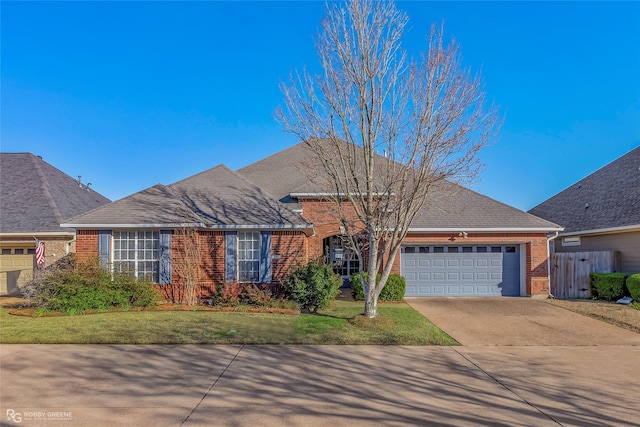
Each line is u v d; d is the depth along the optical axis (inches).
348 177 470.3
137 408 228.1
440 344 381.1
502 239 676.7
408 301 629.9
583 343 393.1
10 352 333.4
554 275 698.2
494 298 665.0
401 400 244.5
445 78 439.2
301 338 386.9
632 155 853.2
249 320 459.8
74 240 735.1
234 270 590.2
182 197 643.5
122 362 310.8
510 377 290.8
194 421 212.4
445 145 441.1
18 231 700.7
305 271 550.9
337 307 562.9
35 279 531.8
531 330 444.5
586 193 895.1
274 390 258.1
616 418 222.7
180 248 571.5
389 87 449.1
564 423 215.9
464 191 743.1
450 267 690.8
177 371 292.0
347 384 270.5
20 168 851.4
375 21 446.6
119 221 563.8
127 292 530.9
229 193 664.4
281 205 641.6
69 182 915.4
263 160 912.9
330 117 555.8
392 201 477.1
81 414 219.5
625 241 681.6
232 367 302.0
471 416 223.1
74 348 346.3
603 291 645.9
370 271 458.6
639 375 297.9
